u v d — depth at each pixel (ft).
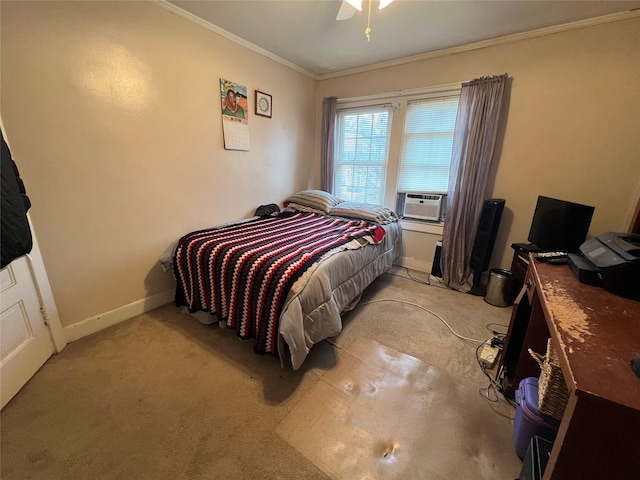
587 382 2.06
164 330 6.61
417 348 6.21
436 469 3.70
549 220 7.07
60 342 5.77
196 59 7.50
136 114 6.53
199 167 8.12
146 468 3.62
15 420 4.22
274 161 10.66
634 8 6.32
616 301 3.41
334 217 9.78
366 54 9.41
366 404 4.69
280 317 4.87
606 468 2.08
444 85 9.05
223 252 6.08
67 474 3.52
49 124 5.29
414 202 10.42
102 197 6.23
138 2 6.21
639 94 6.65
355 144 11.62
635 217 6.03
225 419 4.35
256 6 6.72
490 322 7.32
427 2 6.34
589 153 7.41
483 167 8.48
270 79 9.78
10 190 3.68
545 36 7.44
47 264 5.55
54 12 5.10
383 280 10.00
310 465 3.71
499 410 4.64
